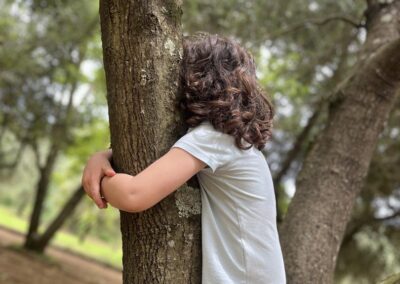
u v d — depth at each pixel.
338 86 2.83
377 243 7.95
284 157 7.55
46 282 9.08
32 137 11.44
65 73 10.84
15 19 9.45
